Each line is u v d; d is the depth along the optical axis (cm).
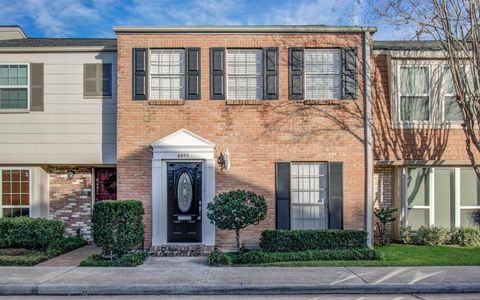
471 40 1173
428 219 1355
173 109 1248
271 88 1254
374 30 1264
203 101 1248
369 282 849
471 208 1355
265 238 1170
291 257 1056
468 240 1271
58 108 1311
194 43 1259
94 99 1314
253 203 1137
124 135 1244
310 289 837
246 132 1247
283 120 1251
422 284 838
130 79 1250
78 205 1409
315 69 1276
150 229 1225
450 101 1331
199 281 865
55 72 1317
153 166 1223
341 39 1268
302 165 1266
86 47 1314
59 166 1412
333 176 1245
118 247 1048
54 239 1242
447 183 1362
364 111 1259
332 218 1235
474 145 1295
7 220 1223
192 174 1243
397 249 1207
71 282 859
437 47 1329
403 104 1331
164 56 1270
